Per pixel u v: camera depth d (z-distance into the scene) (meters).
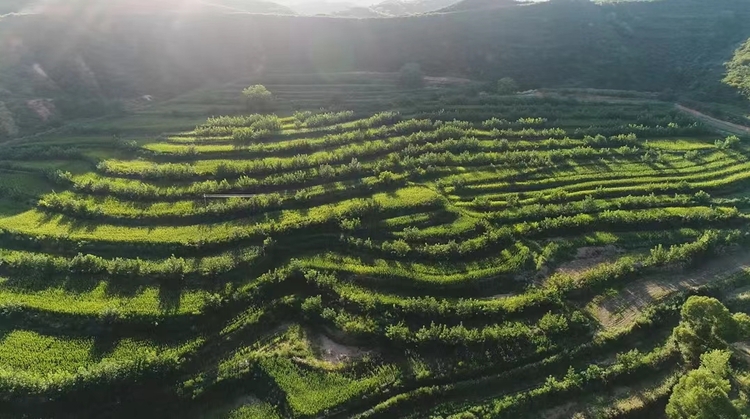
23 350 47.75
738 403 41.81
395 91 114.81
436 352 49.09
